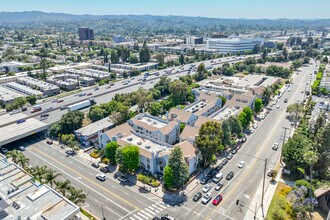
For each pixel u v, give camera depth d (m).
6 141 98.00
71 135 102.62
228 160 91.62
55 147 102.12
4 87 185.25
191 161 81.25
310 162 71.44
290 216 64.69
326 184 73.12
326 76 198.88
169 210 67.81
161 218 64.00
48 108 136.25
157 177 80.56
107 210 67.69
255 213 66.25
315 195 68.75
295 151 79.62
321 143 78.00
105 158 90.62
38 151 98.81
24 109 136.50
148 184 78.06
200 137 82.56
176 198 72.25
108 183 78.94
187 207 68.81
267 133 113.44
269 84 177.50
